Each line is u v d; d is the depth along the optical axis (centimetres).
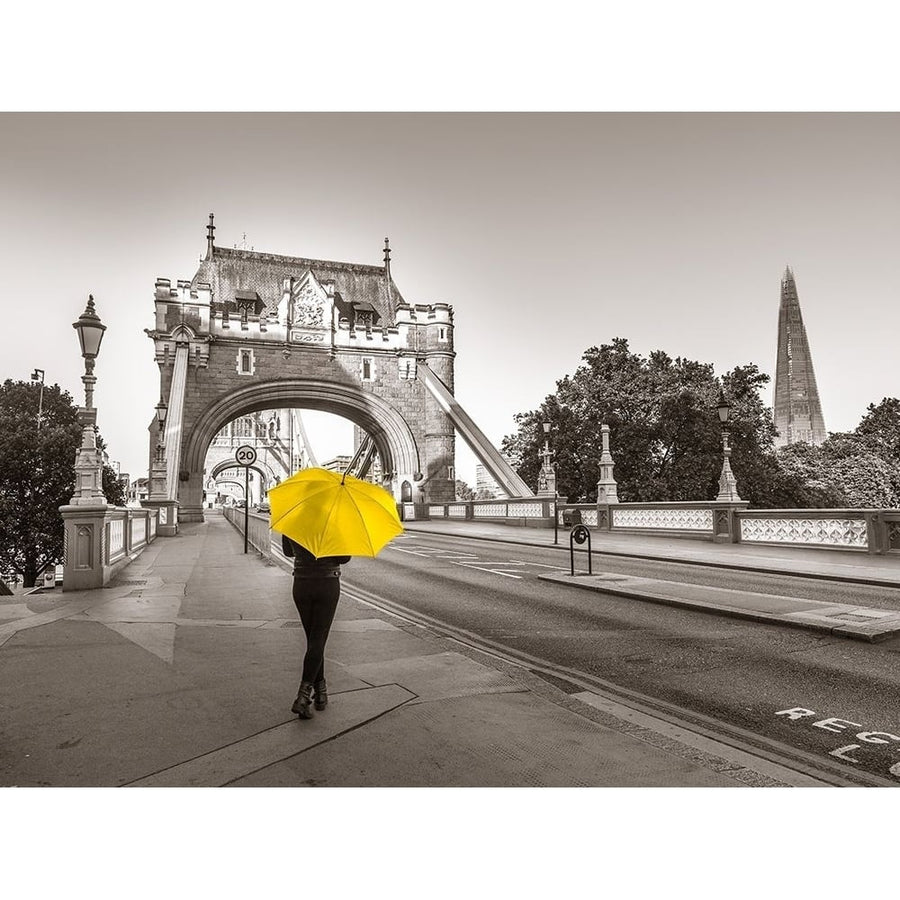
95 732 457
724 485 2223
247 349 5112
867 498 5478
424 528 3291
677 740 455
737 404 4575
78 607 962
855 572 1355
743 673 664
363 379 5416
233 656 676
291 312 5244
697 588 1173
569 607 1057
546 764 406
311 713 484
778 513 1977
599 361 5009
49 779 385
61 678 593
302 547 496
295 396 5231
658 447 4600
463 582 1350
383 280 6197
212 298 5256
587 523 2952
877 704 563
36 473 4412
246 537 1816
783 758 443
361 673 611
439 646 729
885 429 6166
